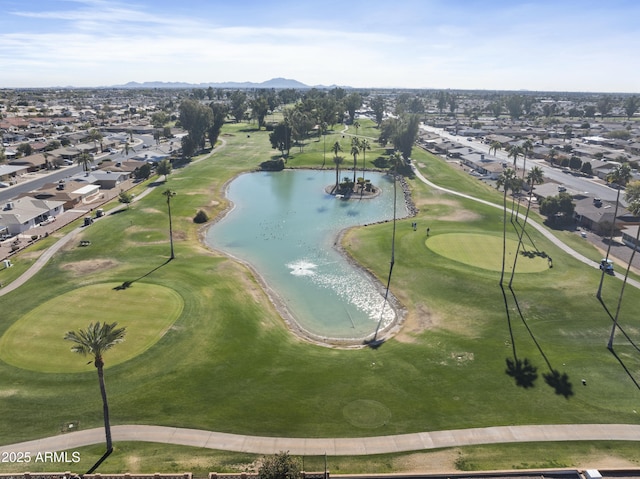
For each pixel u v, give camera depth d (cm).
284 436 3869
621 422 4031
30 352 4962
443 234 9181
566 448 3712
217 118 19925
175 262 7788
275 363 5003
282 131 18350
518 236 9075
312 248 9000
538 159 17512
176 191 12669
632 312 6000
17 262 7638
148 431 3916
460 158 17738
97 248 8375
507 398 4359
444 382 4628
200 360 4941
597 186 13238
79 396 4338
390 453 3675
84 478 3362
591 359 5009
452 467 3522
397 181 14575
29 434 3884
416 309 6450
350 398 4378
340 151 19112
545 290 6594
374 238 9169
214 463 3581
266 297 6862
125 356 4919
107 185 13188
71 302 6112
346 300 6875
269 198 12900
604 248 8456
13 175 14162
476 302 6359
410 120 17025
